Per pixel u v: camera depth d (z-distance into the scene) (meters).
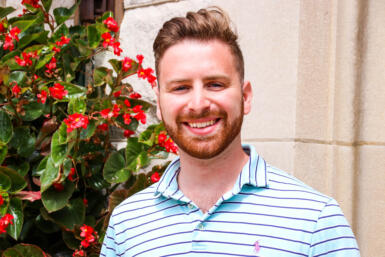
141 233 1.01
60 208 1.82
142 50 2.25
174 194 1.00
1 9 2.38
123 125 2.09
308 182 1.67
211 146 0.96
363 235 1.63
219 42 0.98
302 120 1.66
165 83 1.00
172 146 1.88
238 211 0.93
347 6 1.63
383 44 1.63
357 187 1.63
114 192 1.88
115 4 2.43
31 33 2.40
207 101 0.95
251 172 0.97
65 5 2.68
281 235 0.88
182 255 0.92
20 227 1.77
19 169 1.99
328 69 1.69
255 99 1.78
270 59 1.74
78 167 2.09
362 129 1.63
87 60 2.37
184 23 1.00
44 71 2.25
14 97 2.03
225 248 0.89
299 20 1.66
